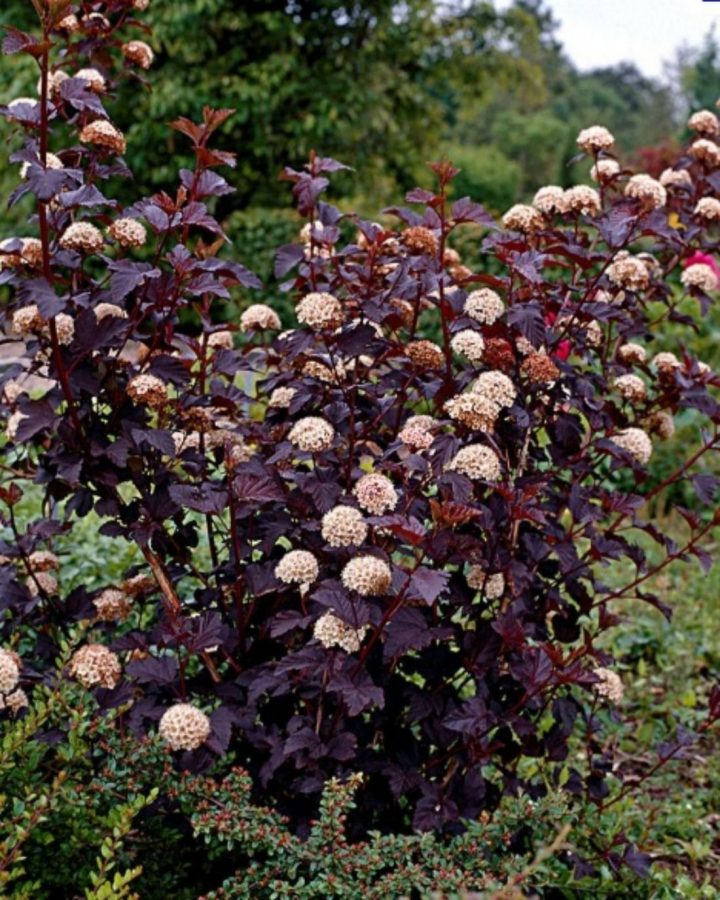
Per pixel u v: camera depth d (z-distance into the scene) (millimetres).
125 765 2064
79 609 2477
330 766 2203
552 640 2568
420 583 1833
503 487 2125
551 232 2402
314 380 2314
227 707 2230
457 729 2162
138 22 2740
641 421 2590
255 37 10406
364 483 2002
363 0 10688
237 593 2318
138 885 2162
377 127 10969
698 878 2783
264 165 10844
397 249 2428
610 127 29734
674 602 4547
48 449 2312
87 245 2188
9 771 2027
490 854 2150
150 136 10094
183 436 2385
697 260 3975
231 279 2438
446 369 2320
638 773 3348
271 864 2008
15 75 9680
